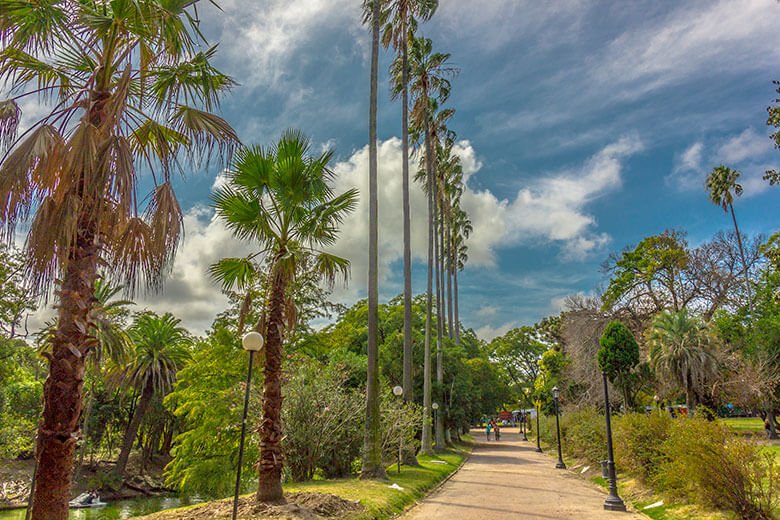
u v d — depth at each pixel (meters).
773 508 9.24
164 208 7.02
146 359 36.41
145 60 7.64
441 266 42.19
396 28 25.92
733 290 37.03
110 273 6.88
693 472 10.17
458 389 36.31
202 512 9.83
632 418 16.05
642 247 38.91
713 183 45.16
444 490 15.90
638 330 37.16
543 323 71.19
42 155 5.98
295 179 11.54
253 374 22.17
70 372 6.07
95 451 41.22
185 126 7.77
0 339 20.61
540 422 44.78
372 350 17.03
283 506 10.05
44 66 7.38
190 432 23.28
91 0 7.33
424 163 38.62
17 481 30.56
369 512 10.69
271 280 11.58
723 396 31.36
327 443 17.25
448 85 31.34
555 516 11.43
